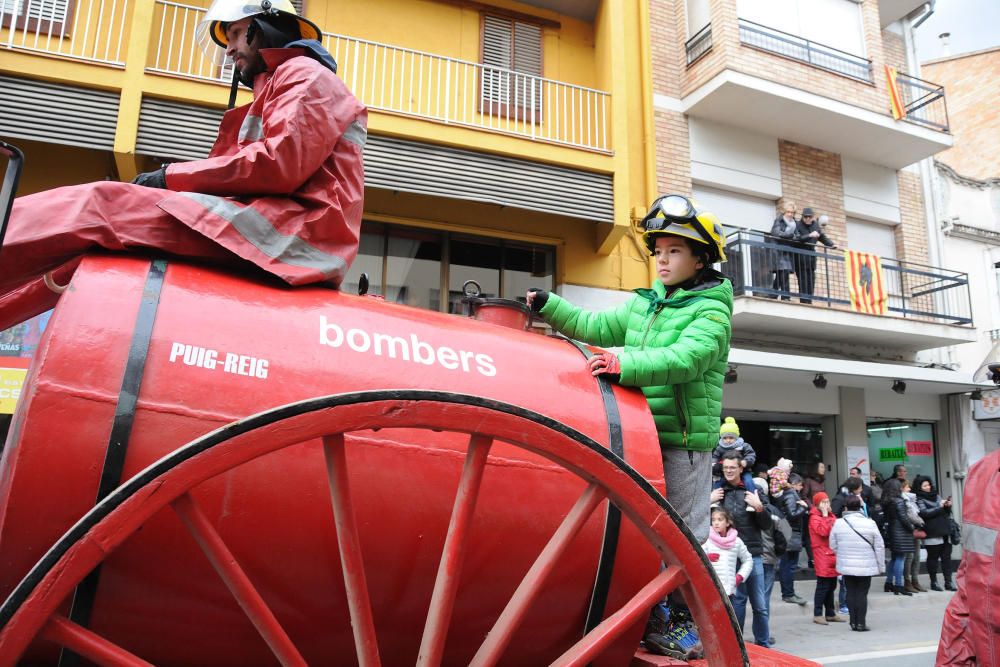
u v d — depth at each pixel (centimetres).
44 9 779
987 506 273
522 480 179
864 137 1147
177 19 820
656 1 1126
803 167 1159
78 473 136
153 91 728
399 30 961
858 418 1146
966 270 1267
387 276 891
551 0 1037
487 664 146
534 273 963
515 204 877
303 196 185
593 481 156
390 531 162
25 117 685
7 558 135
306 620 158
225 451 124
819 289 1136
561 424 151
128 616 144
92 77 712
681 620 223
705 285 241
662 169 1051
